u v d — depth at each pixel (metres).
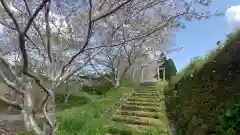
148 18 3.45
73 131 5.25
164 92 10.48
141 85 14.87
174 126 6.14
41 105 2.20
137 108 7.86
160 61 18.00
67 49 3.04
